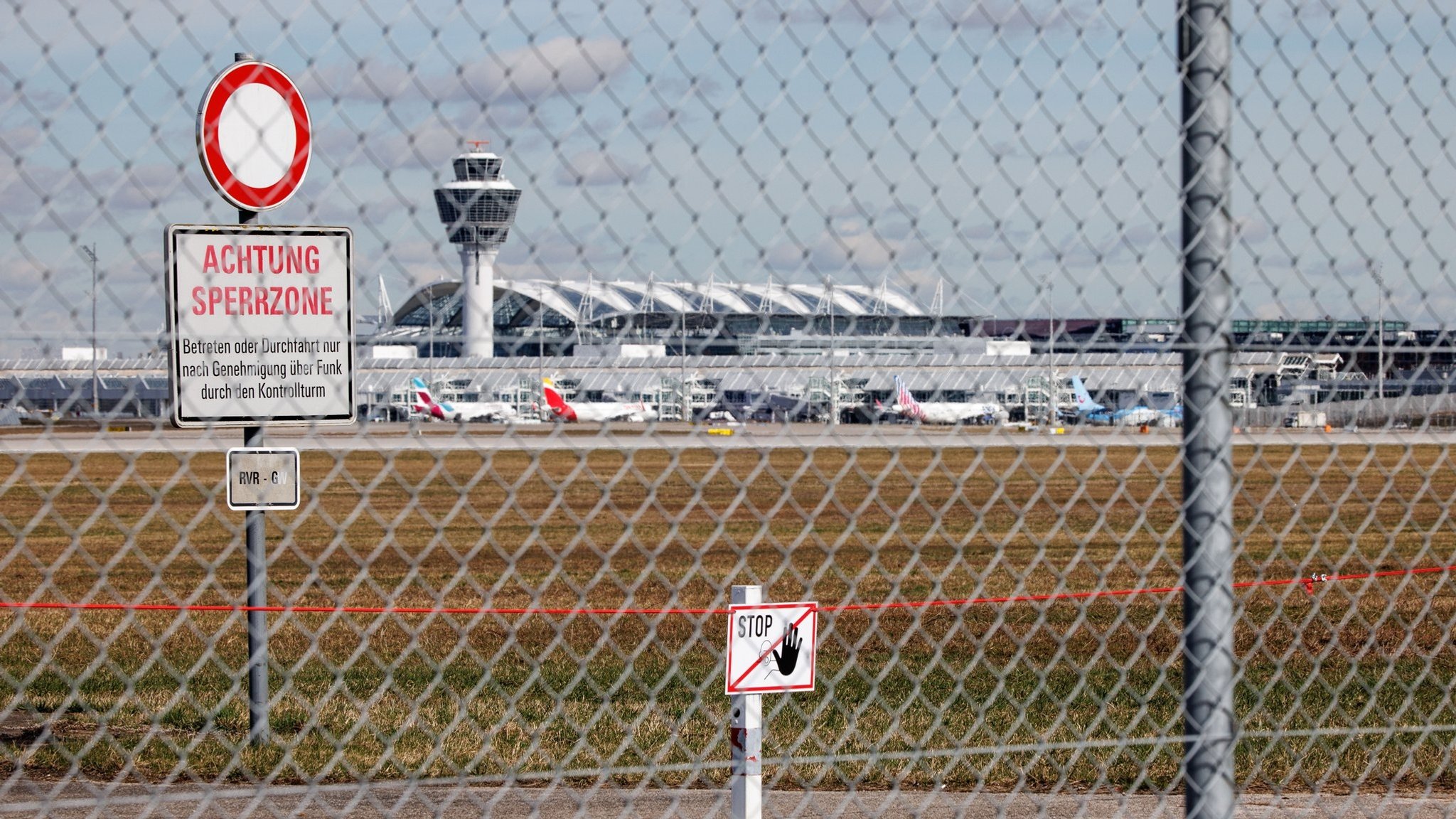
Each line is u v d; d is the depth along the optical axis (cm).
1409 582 6456
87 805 2464
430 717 3422
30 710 3494
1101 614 5450
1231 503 1414
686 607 5697
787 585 6331
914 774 2827
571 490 13025
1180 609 5600
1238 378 1905
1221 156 1388
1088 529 9206
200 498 11769
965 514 10475
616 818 2456
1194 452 1412
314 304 2094
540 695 3762
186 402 2027
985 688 3900
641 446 1503
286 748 2983
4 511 10519
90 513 10425
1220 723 1419
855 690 3847
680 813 2494
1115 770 2900
